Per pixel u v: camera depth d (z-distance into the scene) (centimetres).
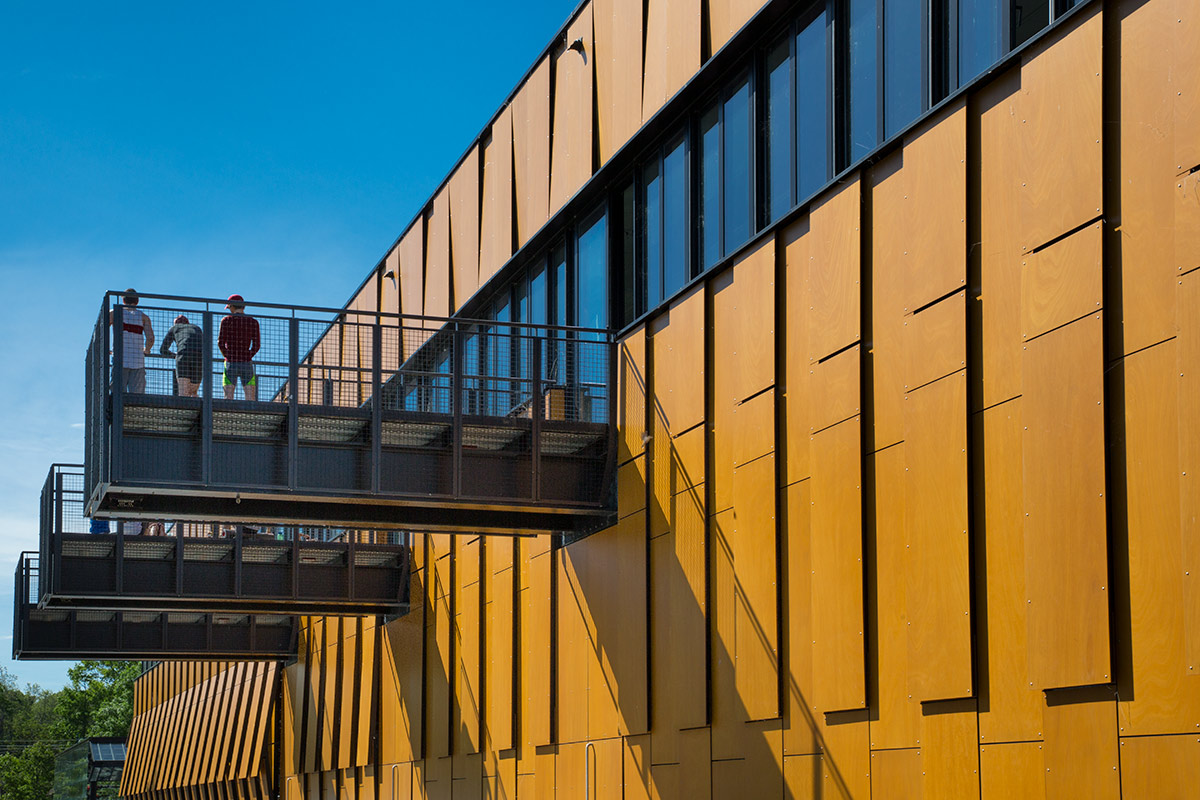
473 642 2209
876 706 1212
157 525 2505
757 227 1498
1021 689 1035
